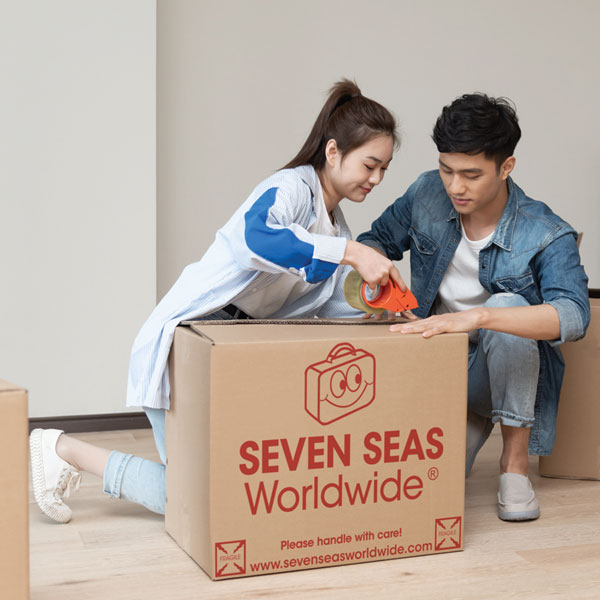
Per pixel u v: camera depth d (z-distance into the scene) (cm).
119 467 166
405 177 308
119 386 265
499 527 167
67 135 251
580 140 334
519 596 133
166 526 162
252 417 135
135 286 263
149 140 260
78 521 169
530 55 322
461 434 150
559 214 335
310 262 147
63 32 248
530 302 174
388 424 144
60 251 254
